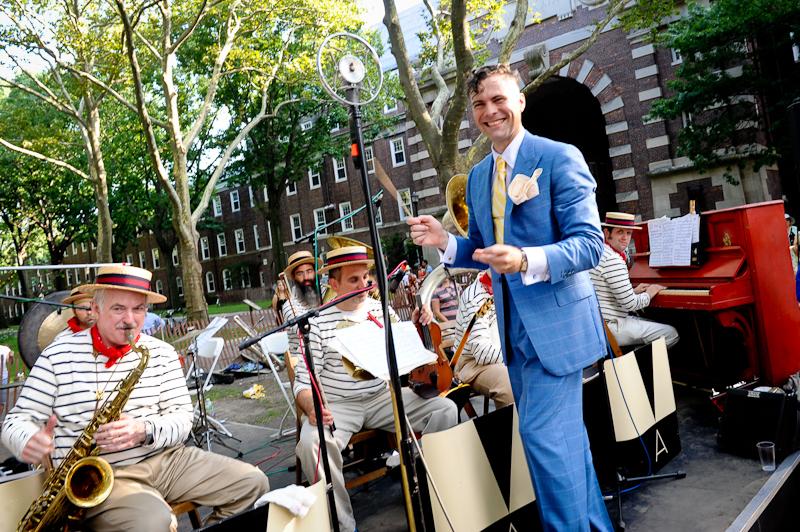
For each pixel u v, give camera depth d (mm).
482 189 2414
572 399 2260
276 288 5676
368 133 25250
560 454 2193
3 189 28312
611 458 3215
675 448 3682
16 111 16453
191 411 2725
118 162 25188
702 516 2861
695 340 5027
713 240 4555
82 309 3006
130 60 11711
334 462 2975
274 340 5719
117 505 2271
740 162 16141
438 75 12180
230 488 2584
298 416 3506
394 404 2125
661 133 18250
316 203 32969
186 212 14070
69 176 26469
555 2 19609
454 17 8367
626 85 18797
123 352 2590
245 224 38219
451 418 3326
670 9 11211
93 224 31625
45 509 2172
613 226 4648
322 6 13133
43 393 2453
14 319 45906
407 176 28281
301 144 26234
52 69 14469
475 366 3922
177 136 13945
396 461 3318
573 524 2184
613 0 11062
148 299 2688
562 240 2148
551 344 2188
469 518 2498
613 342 3434
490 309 3967
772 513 3002
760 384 4230
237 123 23828
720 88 14414
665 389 3660
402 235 27500
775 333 4203
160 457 2557
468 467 2531
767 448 3281
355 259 3311
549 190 2188
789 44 13375
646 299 4570
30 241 38031
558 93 23828
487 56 13602
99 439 2307
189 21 13992
